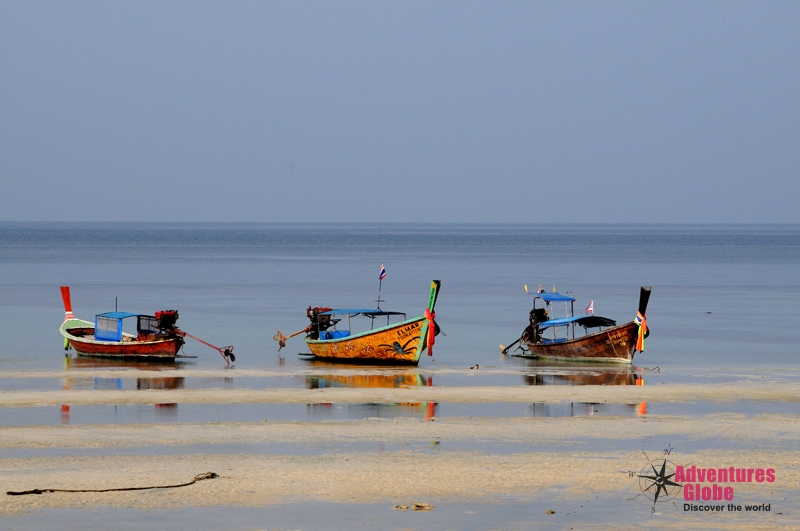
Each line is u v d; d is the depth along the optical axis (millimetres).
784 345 69750
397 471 32281
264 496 29375
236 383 50875
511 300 107188
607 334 59938
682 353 65438
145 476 31203
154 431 37625
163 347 59594
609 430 38844
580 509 28656
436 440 36781
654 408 43969
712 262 199625
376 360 59469
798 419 41406
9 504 28234
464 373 55594
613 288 126500
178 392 47000
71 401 44250
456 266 179375
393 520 27438
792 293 118750
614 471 32625
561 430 38781
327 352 61094
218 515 27594
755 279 145250
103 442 35719
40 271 151250
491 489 30453
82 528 26375
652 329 80250
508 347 65438
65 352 63250
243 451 34656
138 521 27000
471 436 37500
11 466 32188
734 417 41781
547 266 181250
